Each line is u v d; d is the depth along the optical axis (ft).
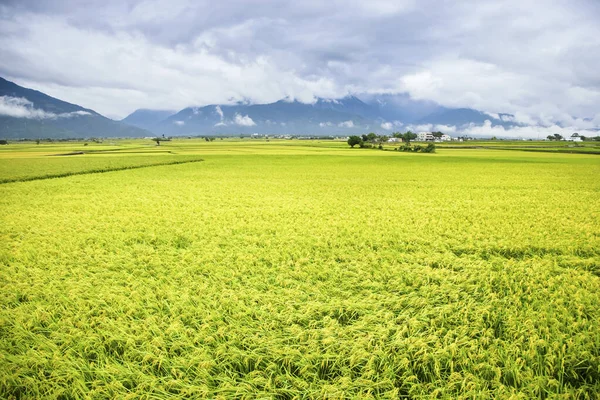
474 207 62.85
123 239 39.29
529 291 24.54
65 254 33.06
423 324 20.10
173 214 54.54
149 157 234.58
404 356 17.04
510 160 228.84
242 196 76.89
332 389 14.99
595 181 111.75
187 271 29.19
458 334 18.97
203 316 21.08
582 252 35.01
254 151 335.67
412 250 35.65
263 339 18.49
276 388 15.66
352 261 30.96
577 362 16.61
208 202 67.77
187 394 15.30
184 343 18.15
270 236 40.55
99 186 94.79
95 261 31.65
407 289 24.93
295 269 29.22
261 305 22.77
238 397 15.06
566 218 52.39
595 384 15.20
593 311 21.54
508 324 19.98
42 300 23.57
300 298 23.82
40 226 46.26
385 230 42.37
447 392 15.20
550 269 29.43
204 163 197.77
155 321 20.56
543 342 17.72
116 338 18.67
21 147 457.27
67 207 61.62
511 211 58.39
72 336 18.99
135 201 68.18
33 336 19.22
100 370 16.22
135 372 16.28
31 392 15.51
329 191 86.94
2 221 49.62
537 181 112.37
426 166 183.42
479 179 119.55
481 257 33.73
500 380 15.94
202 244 37.63
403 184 104.53
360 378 15.56
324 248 35.32
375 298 23.61
